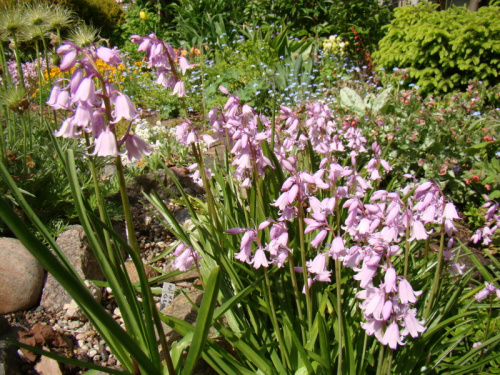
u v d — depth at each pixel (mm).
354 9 9992
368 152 4273
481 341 2223
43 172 3277
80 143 3801
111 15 11906
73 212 3332
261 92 6691
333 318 2039
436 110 4703
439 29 6215
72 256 2982
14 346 2316
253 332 2207
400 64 6805
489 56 6250
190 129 2193
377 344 2020
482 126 4660
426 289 2273
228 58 7926
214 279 1372
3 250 2748
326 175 2262
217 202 2883
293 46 8406
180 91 2127
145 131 5258
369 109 4492
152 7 11695
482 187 4164
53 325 2588
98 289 2885
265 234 2258
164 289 2762
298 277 2357
